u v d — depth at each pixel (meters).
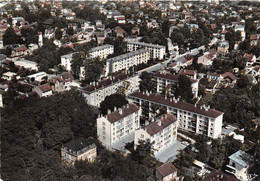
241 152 147.38
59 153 147.38
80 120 160.00
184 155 144.62
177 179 131.50
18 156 136.00
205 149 151.12
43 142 152.38
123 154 146.12
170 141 162.38
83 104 181.25
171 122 159.12
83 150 137.25
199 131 171.25
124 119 164.75
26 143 145.38
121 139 166.12
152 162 139.75
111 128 156.62
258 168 141.62
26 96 198.38
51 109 169.75
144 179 122.81
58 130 150.75
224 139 161.50
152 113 183.25
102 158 142.50
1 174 126.69
